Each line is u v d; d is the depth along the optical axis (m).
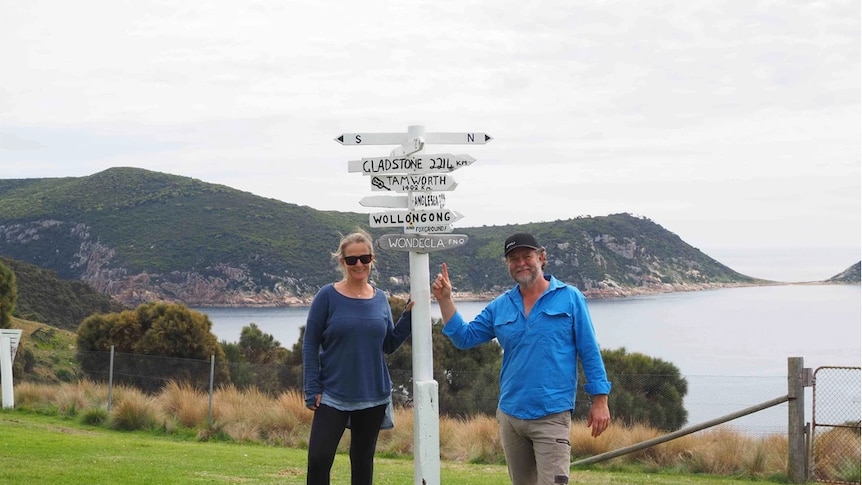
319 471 6.19
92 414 19.33
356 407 6.26
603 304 119.25
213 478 10.15
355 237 6.36
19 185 141.12
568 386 6.16
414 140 7.07
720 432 14.43
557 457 6.05
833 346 82.81
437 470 6.79
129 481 9.39
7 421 17.81
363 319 6.26
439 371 24.47
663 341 84.19
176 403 19.61
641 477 12.71
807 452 12.57
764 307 136.12
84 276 114.69
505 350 6.34
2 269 42.31
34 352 35.16
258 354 36.22
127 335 34.88
